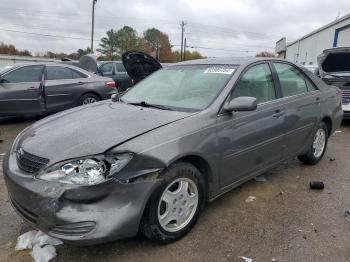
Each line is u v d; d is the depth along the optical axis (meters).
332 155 5.77
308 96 4.67
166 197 2.93
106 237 2.56
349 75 8.54
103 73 12.59
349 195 4.11
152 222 2.83
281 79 4.30
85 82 9.01
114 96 4.28
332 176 4.74
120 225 2.59
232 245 3.04
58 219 2.51
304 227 3.35
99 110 3.60
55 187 2.55
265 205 3.81
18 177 2.76
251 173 3.81
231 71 3.74
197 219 3.26
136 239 3.10
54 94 8.48
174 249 2.97
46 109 8.44
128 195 2.62
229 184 3.55
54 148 2.76
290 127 4.25
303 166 5.14
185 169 2.99
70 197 2.51
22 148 2.96
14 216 3.51
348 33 20.67
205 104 3.40
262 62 4.12
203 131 3.14
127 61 7.44
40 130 3.22
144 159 2.70
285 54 54.31
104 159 2.61
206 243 3.06
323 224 3.41
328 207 3.78
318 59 8.99
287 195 4.09
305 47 34.44
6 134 7.22
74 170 2.57
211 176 3.29
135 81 7.83
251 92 3.78
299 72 4.72
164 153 2.80
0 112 7.87
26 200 2.68
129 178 2.62
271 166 4.12
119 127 2.95
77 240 2.52
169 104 3.61
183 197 3.06
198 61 4.29
